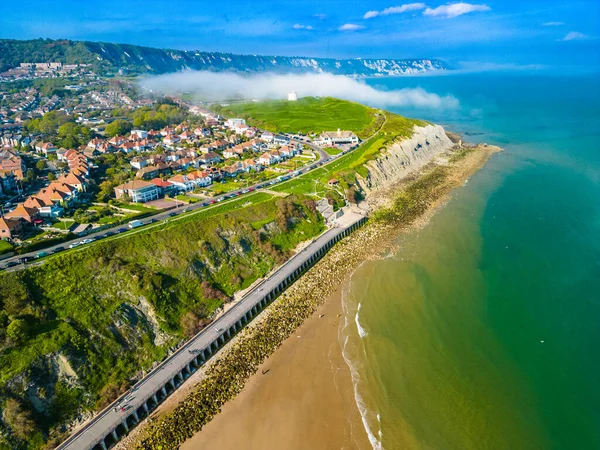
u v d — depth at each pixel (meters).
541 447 54.38
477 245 105.56
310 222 115.00
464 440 55.78
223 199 120.12
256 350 73.12
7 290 66.38
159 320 73.94
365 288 89.69
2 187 122.12
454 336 74.44
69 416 57.50
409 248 105.88
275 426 58.88
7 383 55.38
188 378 67.31
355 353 71.50
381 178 156.50
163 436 57.25
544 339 72.69
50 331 63.50
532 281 89.25
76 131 195.62
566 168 170.50
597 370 65.94
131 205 115.19
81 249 81.81
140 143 180.25
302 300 86.62
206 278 86.75
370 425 58.38
